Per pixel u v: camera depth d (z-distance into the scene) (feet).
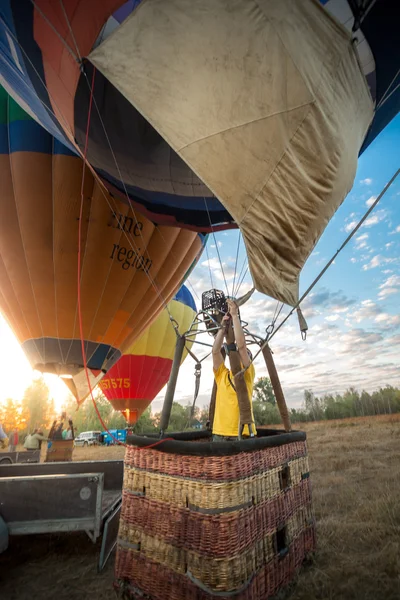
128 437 8.25
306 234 9.71
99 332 29.35
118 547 7.72
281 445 8.15
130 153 18.10
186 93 8.39
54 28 10.62
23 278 27.02
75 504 9.11
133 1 11.08
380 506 12.09
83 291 27.73
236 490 6.50
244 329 8.73
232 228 21.36
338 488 15.44
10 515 8.84
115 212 27.14
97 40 11.23
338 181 9.77
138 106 8.42
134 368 52.19
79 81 12.84
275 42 8.27
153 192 19.97
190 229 21.48
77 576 8.48
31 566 9.11
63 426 30.96
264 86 8.46
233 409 8.41
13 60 14.07
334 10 10.44
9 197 25.90
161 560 6.88
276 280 9.38
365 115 10.64
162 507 7.11
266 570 6.88
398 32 11.69
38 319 27.86
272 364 9.16
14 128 25.53
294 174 9.15
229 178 8.87
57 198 25.76
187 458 6.86
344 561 8.56
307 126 8.84
